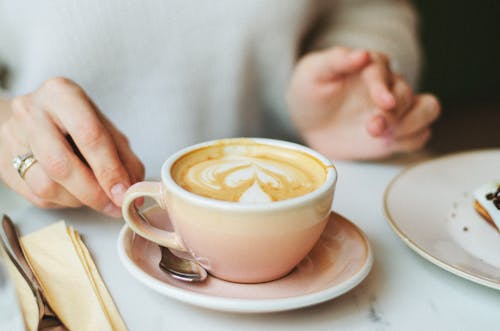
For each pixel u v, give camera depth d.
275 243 0.42
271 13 0.97
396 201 0.56
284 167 0.47
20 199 0.64
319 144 0.80
